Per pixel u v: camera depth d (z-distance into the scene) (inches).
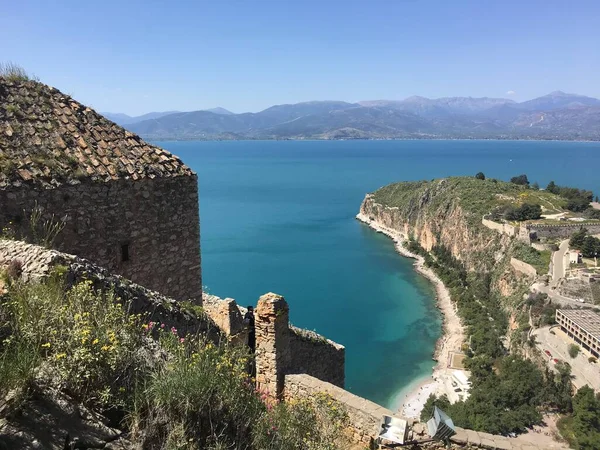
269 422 307.7
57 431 201.6
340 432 390.3
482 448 387.9
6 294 286.5
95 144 517.0
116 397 241.1
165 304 430.9
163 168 544.1
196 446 242.5
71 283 333.4
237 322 554.9
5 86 506.9
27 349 224.5
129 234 508.4
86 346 243.9
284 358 514.6
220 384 280.7
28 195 423.5
